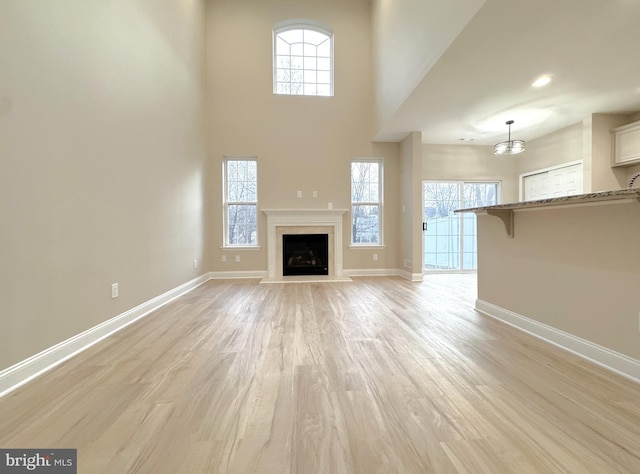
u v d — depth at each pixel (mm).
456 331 2500
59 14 1961
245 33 5324
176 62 3861
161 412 1406
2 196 1583
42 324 1822
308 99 5457
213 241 5332
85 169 2201
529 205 2105
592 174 4383
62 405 1463
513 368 1821
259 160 5371
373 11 5328
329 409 1423
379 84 5016
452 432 1256
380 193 5738
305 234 5445
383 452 1146
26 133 1724
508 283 2688
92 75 2279
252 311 3164
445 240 5934
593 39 2619
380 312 3105
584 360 1920
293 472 1058
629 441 1188
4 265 1592
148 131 3135
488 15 2326
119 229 2621
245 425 1311
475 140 5598
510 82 3432
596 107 4141
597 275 1864
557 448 1157
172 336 2420
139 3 2965
